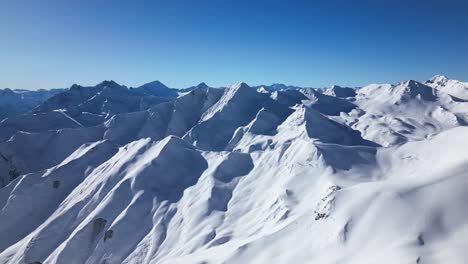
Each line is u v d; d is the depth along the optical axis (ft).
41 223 262.88
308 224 126.11
